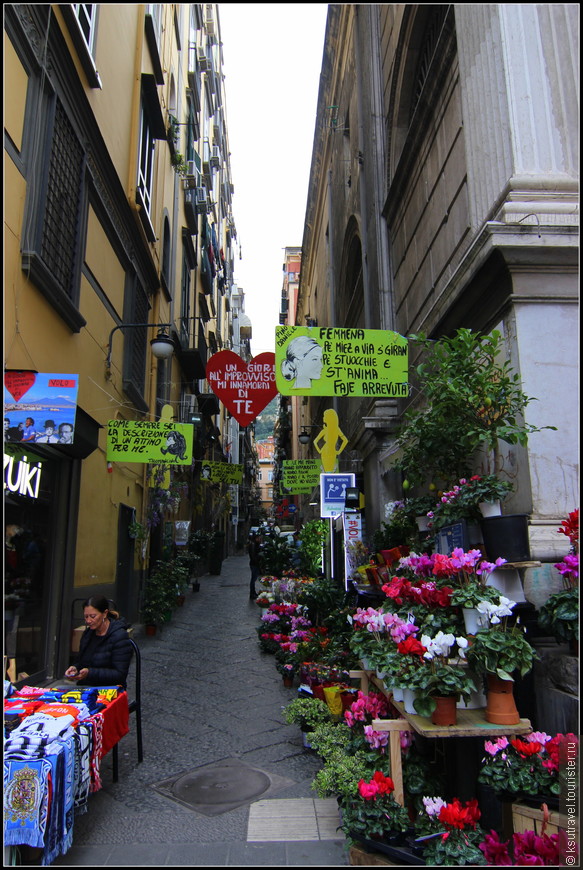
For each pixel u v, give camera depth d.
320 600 7.58
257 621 11.44
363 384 5.40
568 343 4.18
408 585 3.48
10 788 2.68
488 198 4.86
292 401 40.03
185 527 16.50
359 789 2.98
